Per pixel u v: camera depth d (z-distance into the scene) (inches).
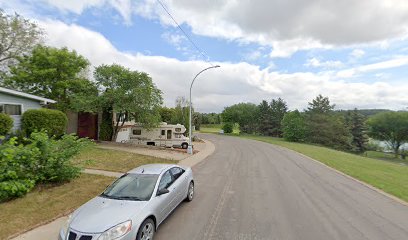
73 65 1083.3
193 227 275.3
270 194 410.6
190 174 372.2
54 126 738.8
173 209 304.7
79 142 436.5
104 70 982.4
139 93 971.3
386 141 2935.5
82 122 1087.6
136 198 256.1
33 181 359.9
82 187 410.9
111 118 1094.4
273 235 258.7
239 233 261.7
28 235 254.4
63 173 410.6
